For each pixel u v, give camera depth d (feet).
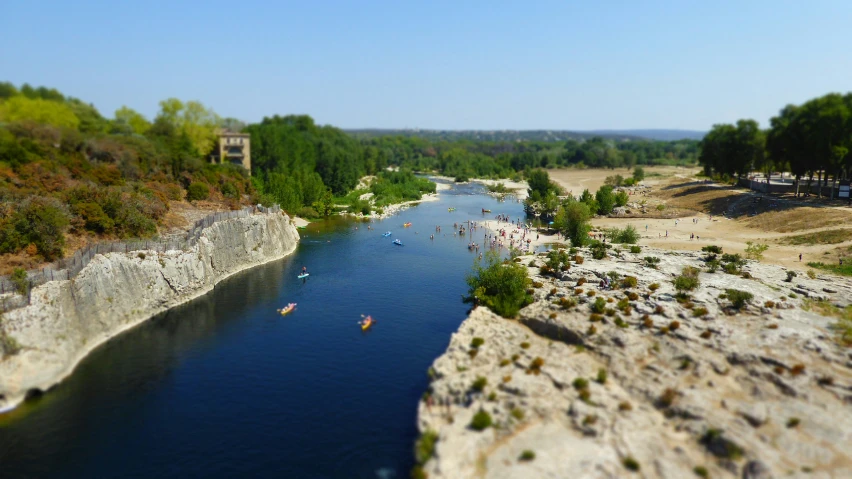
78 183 321.11
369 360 226.58
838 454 131.34
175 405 188.34
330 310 286.25
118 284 253.24
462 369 180.86
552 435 141.59
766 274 290.97
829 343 188.24
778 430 140.67
